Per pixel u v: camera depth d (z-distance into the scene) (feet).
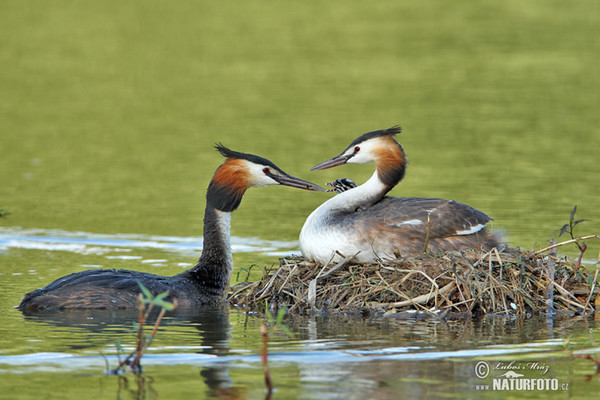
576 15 142.82
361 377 28.91
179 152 80.38
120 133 87.35
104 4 153.07
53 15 144.05
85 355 31.07
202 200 64.95
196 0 156.25
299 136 83.82
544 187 65.16
